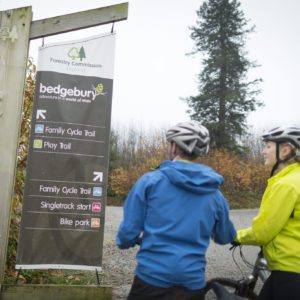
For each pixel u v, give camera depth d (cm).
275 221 275
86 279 545
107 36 468
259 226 281
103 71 465
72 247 449
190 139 258
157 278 240
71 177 453
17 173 516
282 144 300
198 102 2628
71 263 448
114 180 2030
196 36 2802
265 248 293
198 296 246
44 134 452
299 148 298
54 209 448
